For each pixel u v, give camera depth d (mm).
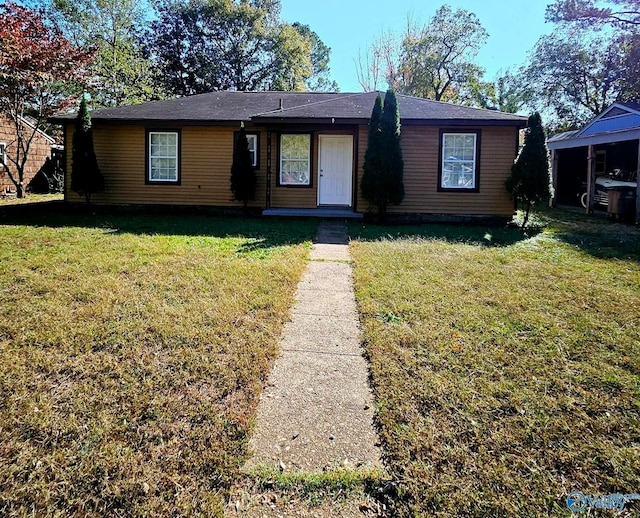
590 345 3754
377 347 3682
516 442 2449
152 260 6414
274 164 12328
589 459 2324
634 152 15391
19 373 3111
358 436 2559
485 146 11352
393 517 1981
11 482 2113
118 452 2328
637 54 23484
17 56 13055
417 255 7199
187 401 2830
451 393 2953
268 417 2736
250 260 6605
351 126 11523
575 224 11680
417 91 32031
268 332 3965
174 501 2033
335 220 11461
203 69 29281
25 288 5016
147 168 12461
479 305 4738
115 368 3213
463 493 2080
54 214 11805
